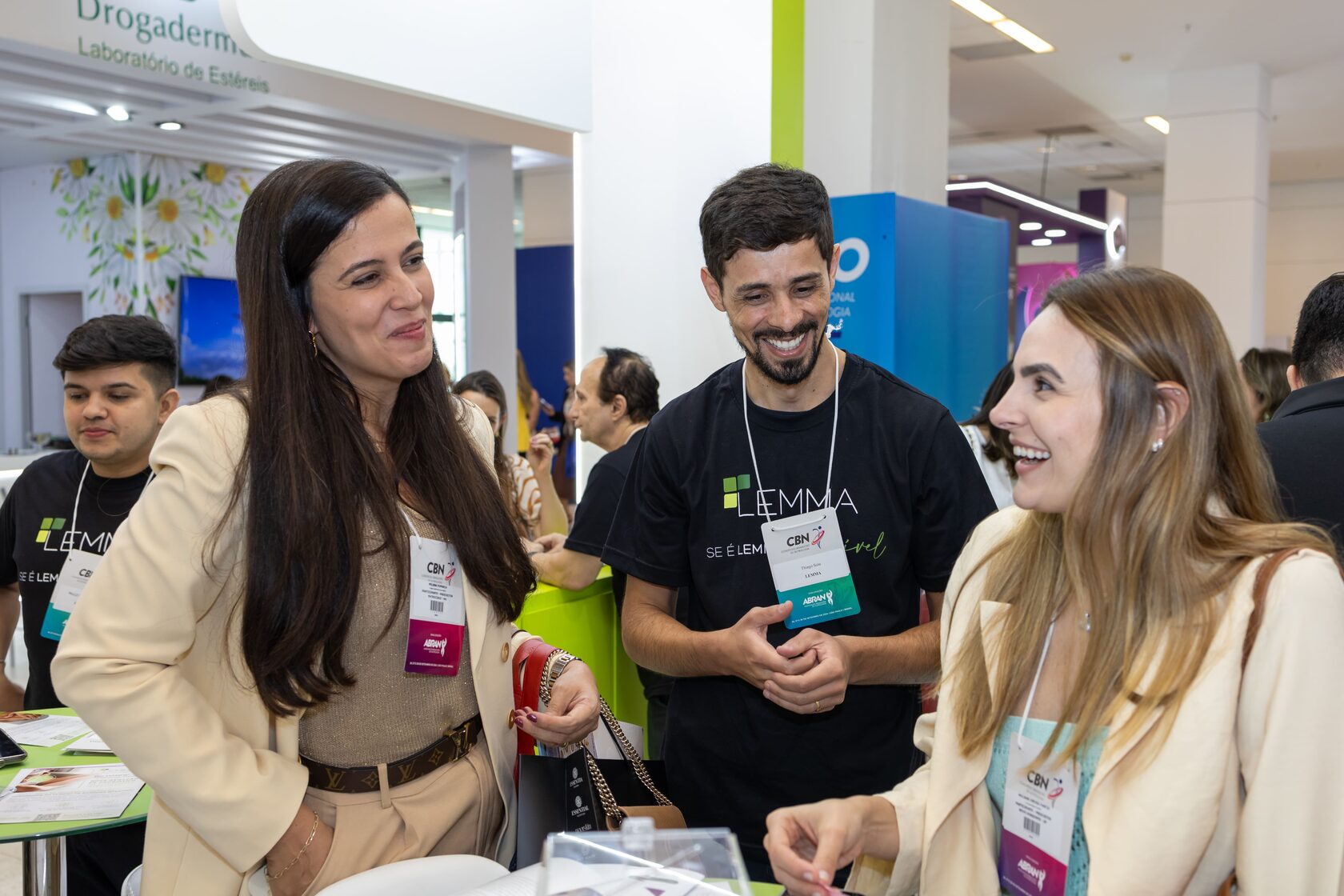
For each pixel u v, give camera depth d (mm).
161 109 7227
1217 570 1023
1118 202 11242
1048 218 9539
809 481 1685
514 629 1672
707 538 1737
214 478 1204
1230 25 7348
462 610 1358
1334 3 6863
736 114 3346
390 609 1280
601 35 3340
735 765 1719
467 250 8656
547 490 4289
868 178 4352
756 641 1520
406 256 1285
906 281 3689
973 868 1220
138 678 1165
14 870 3100
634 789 1672
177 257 9625
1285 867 943
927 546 1674
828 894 1045
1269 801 954
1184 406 1041
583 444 3654
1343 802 946
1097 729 1062
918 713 1770
